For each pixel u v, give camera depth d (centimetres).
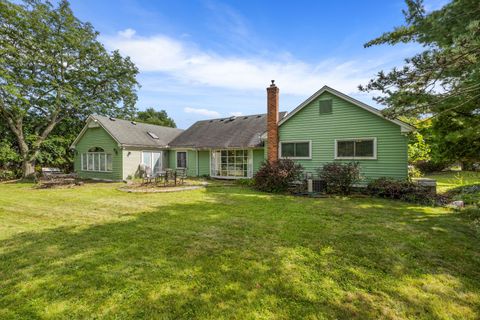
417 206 730
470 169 1460
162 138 1969
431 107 502
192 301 269
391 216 611
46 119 1977
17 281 312
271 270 336
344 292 283
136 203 810
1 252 402
